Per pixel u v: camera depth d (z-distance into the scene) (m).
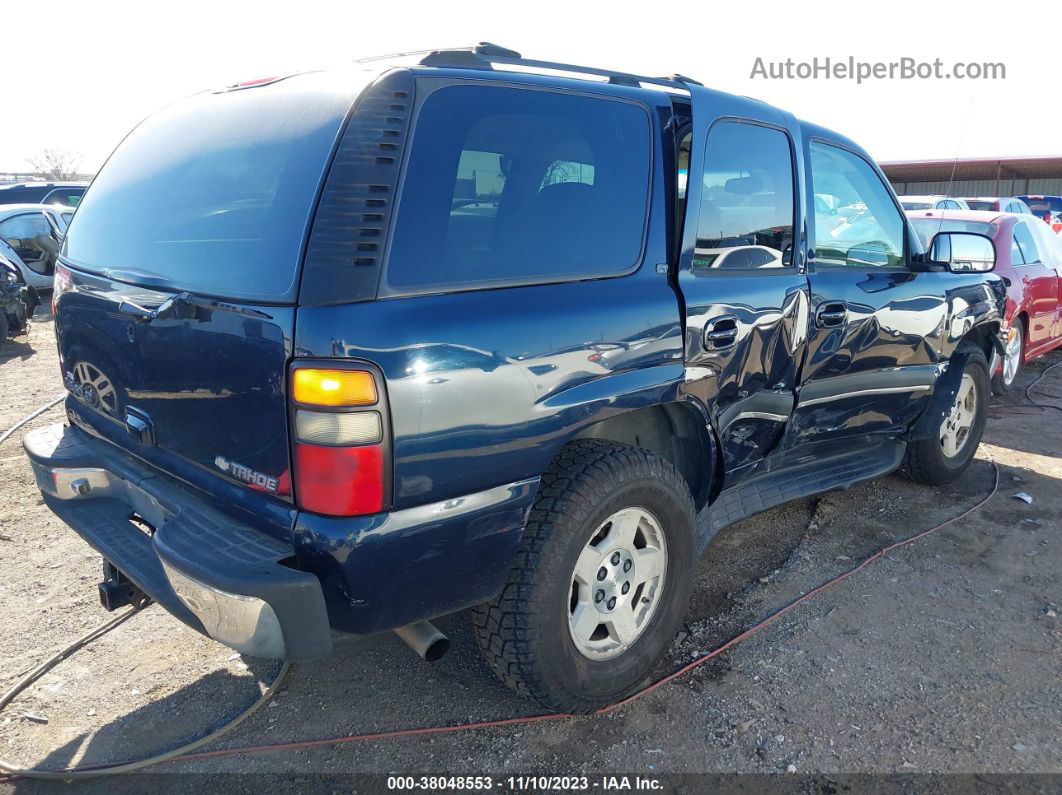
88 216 2.98
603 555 2.58
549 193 2.48
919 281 4.02
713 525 3.22
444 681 2.88
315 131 2.16
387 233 2.08
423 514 2.11
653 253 2.72
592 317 2.43
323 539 2.01
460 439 2.13
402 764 2.46
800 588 3.54
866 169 3.89
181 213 2.44
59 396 6.97
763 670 2.93
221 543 2.13
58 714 2.71
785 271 3.26
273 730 2.62
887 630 3.20
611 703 2.68
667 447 3.11
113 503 2.83
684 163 2.93
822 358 3.43
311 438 1.98
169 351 2.32
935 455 4.51
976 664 2.97
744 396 3.06
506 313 2.24
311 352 1.95
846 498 4.57
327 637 2.04
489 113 2.36
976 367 4.68
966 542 4.01
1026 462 5.24
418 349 2.04
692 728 2.62
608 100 2.71
